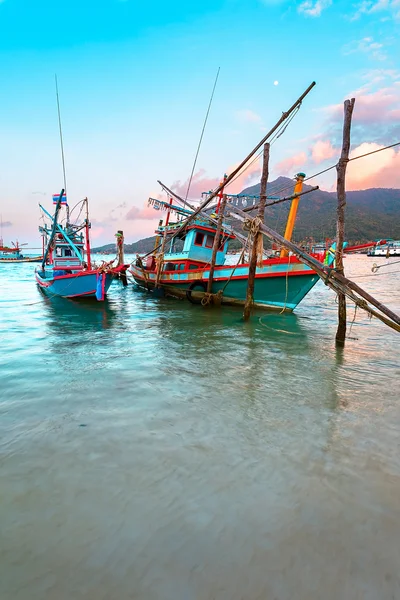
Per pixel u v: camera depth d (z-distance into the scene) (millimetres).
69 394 4547
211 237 17156
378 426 3787
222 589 1757
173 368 5844
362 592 1760
